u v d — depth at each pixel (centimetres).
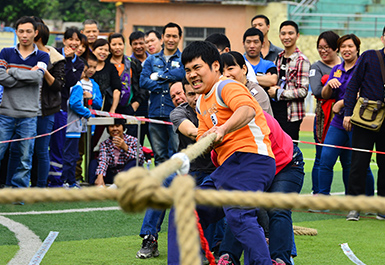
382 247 631
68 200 181
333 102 857
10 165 827
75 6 4706
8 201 179
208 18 3097
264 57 904
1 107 778
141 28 3158
